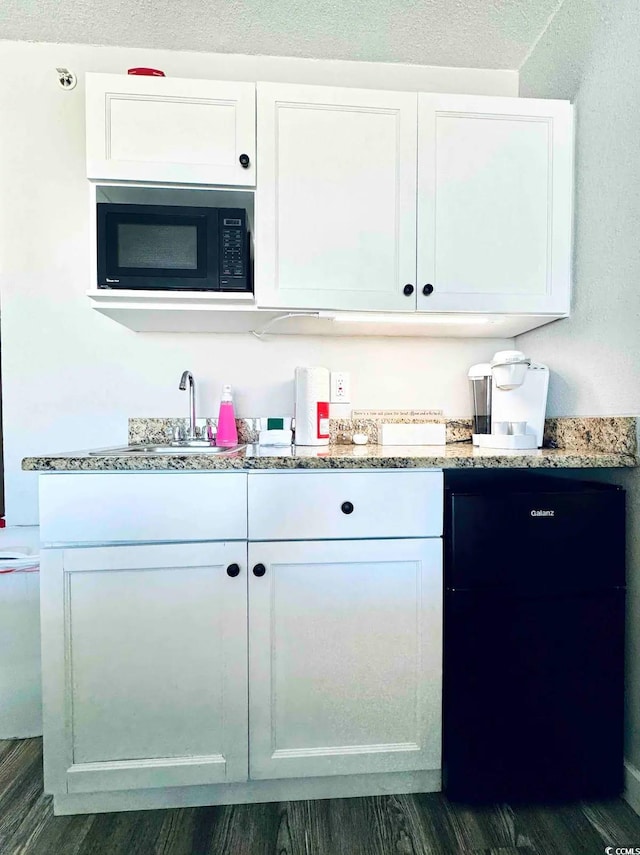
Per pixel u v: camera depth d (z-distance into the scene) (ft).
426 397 5.95
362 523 3.73
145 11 4.92
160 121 4.38
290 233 4.52
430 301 4.65
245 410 5.74
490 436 5.06
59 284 5.46
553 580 3.77
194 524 3.64
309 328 5.48
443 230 4.64
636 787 3.78
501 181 4.69
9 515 5.42
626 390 4.07
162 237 4.46
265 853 3.40
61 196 5.42
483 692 3.73
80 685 3.60
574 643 3.80
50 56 5.36
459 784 3.74
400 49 5.53
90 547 3.58
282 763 3.73
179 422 5.63
